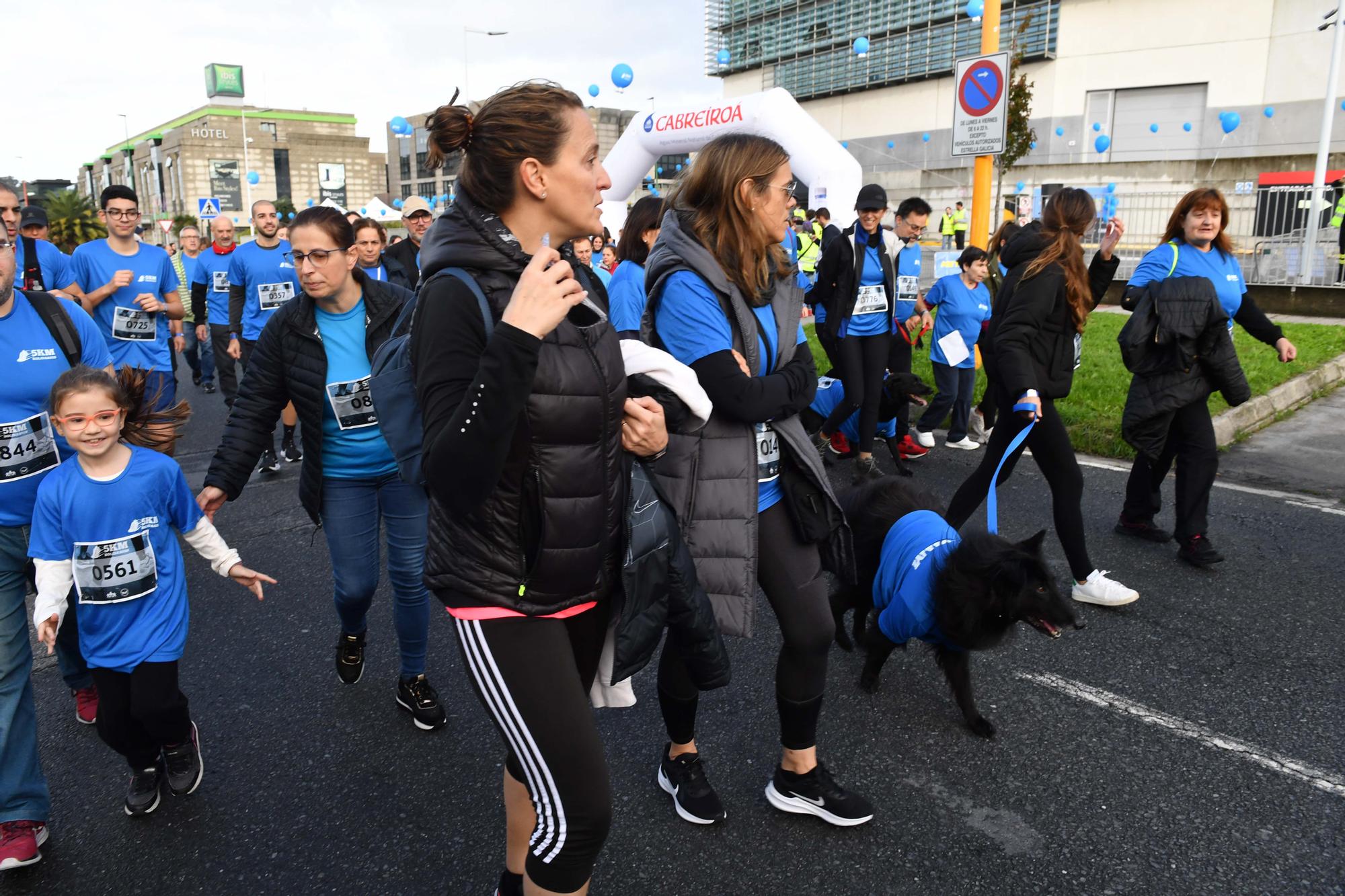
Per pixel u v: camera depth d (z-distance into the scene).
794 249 8.97
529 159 1.67
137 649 2.80
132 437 2.88
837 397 6.70
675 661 2.65
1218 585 4.45
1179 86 25.33
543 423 1.66
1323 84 22.92
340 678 3.76
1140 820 2.77
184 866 2.69
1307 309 13.27
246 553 5.36
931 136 29.48
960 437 7.57
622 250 5.06
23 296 2.88
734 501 2.39
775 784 2.83
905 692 3.59
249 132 125.56
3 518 2.76
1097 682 3.60
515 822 2.08
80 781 3.16
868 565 3.58
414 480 1.89
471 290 1.66
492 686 1.78
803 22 33.19
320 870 2.65
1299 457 6.59
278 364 3.19
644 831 2.78
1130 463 6.58
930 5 28.75
